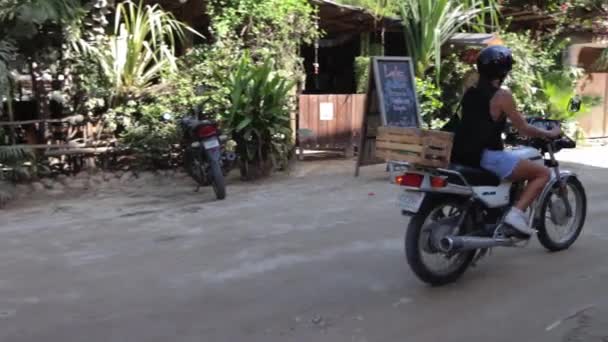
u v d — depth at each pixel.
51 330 3.92
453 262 4.60
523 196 4.68
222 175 7.70
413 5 10.82
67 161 9.07
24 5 7.79
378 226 6.20
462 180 4.40
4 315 4.17
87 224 6.61
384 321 3.92
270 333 3.80
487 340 3.60
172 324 3.97
